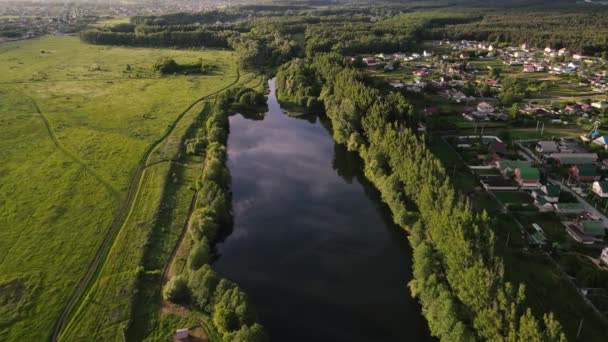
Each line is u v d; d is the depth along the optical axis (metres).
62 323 63.72
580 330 62.09
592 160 116.31
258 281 78.50
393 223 96.94
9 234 84.12
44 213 91.44
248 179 117.62
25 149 123.00
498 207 95.38
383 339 65.81
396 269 81.94
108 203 96.12
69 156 119.06
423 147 97.88
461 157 122.38
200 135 139.38
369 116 126.81
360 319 69.75
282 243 90.00
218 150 123.88
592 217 90.19
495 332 53.09
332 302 73.50
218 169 109.75
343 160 131.00
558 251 79.44
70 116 151.50
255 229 94.75
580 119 151.38
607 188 98.44
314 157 133.38
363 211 102.56
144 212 92.94
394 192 96.75
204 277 68.25
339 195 110.19
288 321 69.12
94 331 62.56
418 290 70.25
